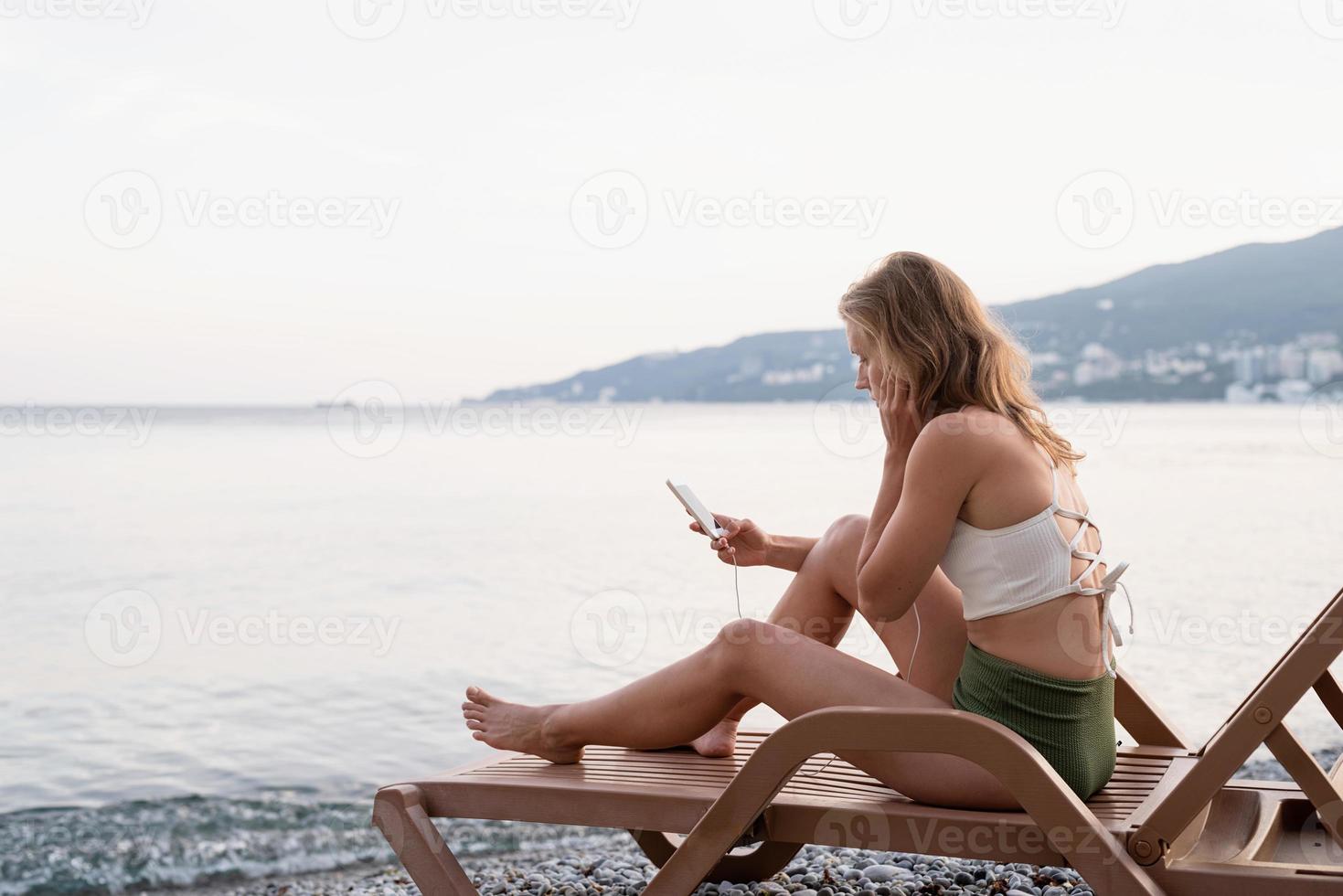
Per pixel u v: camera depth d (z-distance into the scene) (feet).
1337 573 40.52
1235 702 22.29
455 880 7.90
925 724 6.91
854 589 8.88
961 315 7.77
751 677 8.00
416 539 60.29
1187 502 69.62
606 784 8.00
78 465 135.54
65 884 14.88
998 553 7.29
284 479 111.34
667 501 80.48
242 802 18.19
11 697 26.35
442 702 25.11
